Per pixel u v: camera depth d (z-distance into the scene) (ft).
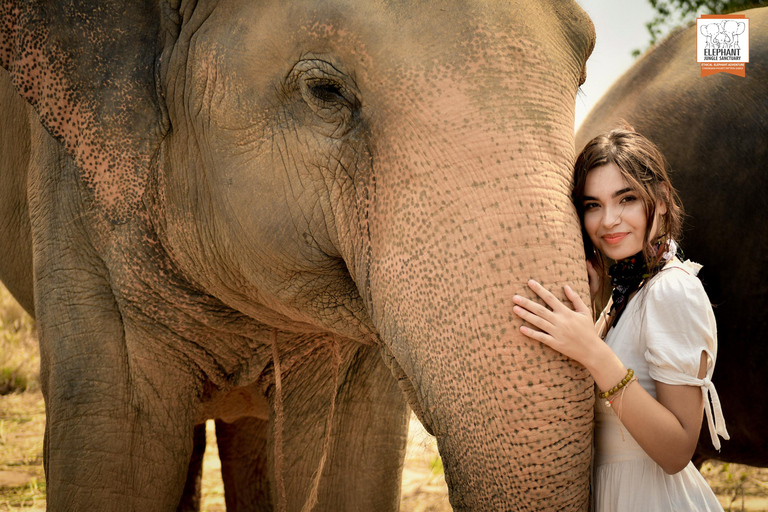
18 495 12.98
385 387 8.95
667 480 5.75
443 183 5.29
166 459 7.99
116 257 7.53
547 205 5.13
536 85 5.37
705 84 10.85
